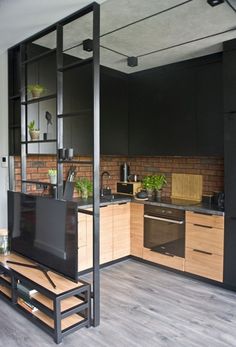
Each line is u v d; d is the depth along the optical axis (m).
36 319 2.28
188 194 3.79
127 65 3.64
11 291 2.56
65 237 2.23
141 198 3.83
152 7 2.23
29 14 2.38
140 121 3.94
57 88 2.52
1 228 3.56
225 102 2.94
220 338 2.19
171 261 3.43
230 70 2.89
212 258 3.05
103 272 3.45
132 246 3.85
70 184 3.36
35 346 2.06
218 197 3.27
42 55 2.71
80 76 3.45
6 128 3.40
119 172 4.48
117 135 3.95
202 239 3.12
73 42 2.96
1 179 3.52
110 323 2.37
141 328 2.30
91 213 2.28
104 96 3.73
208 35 2.77
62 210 2.26
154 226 3.58
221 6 2.21
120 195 4.20
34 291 2.42
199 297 2.84
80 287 2.21
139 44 2.99
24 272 2.46
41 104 3.16
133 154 4.05
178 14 2.34
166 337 2.19
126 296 2.85
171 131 3.59
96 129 2.21
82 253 3.28
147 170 4.27
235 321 2.43
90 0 2.13
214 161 3.54
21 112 2.98
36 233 2.53
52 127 3.26
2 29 2.68
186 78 3.43
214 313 2.55
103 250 3.53
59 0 2.14
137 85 3.96
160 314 2.52
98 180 2.24
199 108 3.31
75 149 3.42
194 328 2.32
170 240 3.42
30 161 3.40
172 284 3.13
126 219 3.81
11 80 3.33
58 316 2.06
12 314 2.47
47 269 2.43
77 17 2.36
